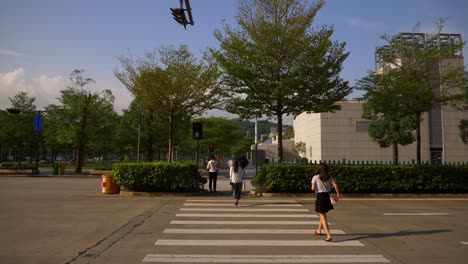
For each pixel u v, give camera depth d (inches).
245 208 490.9
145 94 802.2
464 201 588.1
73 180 1039.0
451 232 336.8
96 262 236.7
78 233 324.8
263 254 257.4
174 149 2021.4
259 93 670.5
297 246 281.1
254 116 722.8
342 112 2032.5
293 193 635.5
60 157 4210.1
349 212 462.3
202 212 452.1
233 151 2591.0
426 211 473.7
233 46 662.5
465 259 246.5
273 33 644.7
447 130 1967.3
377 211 472.1
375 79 752.3
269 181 634.2
